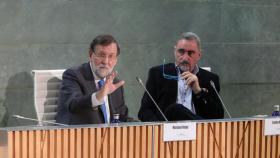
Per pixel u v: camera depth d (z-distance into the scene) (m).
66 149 6.68
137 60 10.73
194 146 7.25
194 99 8.79
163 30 10.90
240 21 11.46
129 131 6.95
